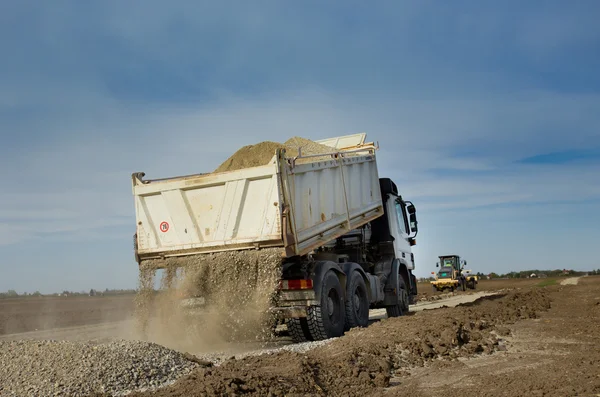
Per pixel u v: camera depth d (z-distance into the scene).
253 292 8.86
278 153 8.84
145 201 9.96
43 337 12.13
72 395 5.50
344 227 11.17
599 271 64.56
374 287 12.20
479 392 5.39
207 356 8.38
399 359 7.00
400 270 14.34
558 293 16.67
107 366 6.20
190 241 9.51
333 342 8.04
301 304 9.49
